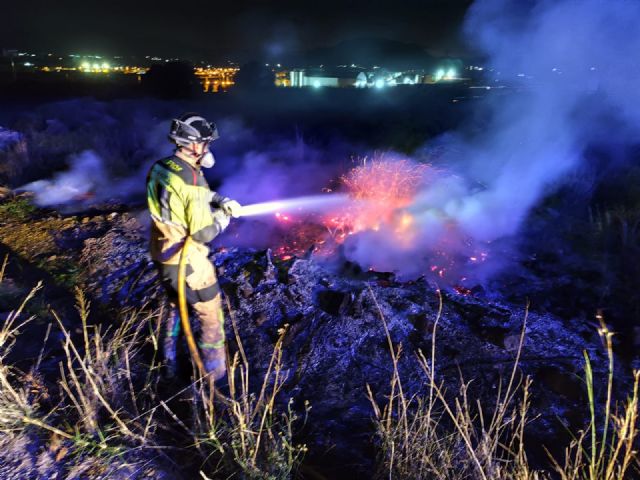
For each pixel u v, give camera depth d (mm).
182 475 2473
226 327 3936
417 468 2508
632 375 3527
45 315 4160
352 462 2771
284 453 2553
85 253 5414
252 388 3279
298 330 3885
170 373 3287
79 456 2479
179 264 2723
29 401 2875
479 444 2514
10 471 2375
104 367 2926
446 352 3717
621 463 2723
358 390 3354
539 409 3195
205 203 2682
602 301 4785
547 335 3969
